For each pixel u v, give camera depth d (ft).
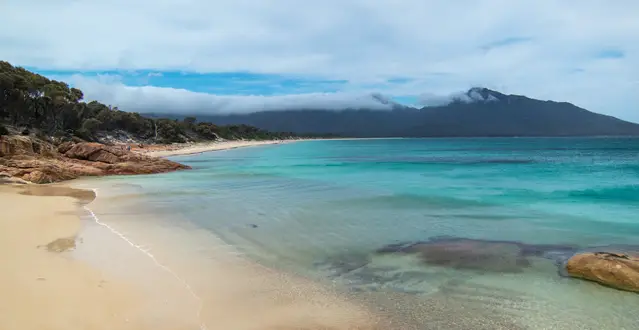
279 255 32.63
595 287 25.76
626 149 307.78
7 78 190.39
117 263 28.63
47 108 214.48
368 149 339.16
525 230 41.88
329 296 24.31
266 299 23.54
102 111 284.00
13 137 101.55
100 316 19.67
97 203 55.62
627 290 24.85
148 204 55.72
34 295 21.53
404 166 139.95
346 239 37.93
